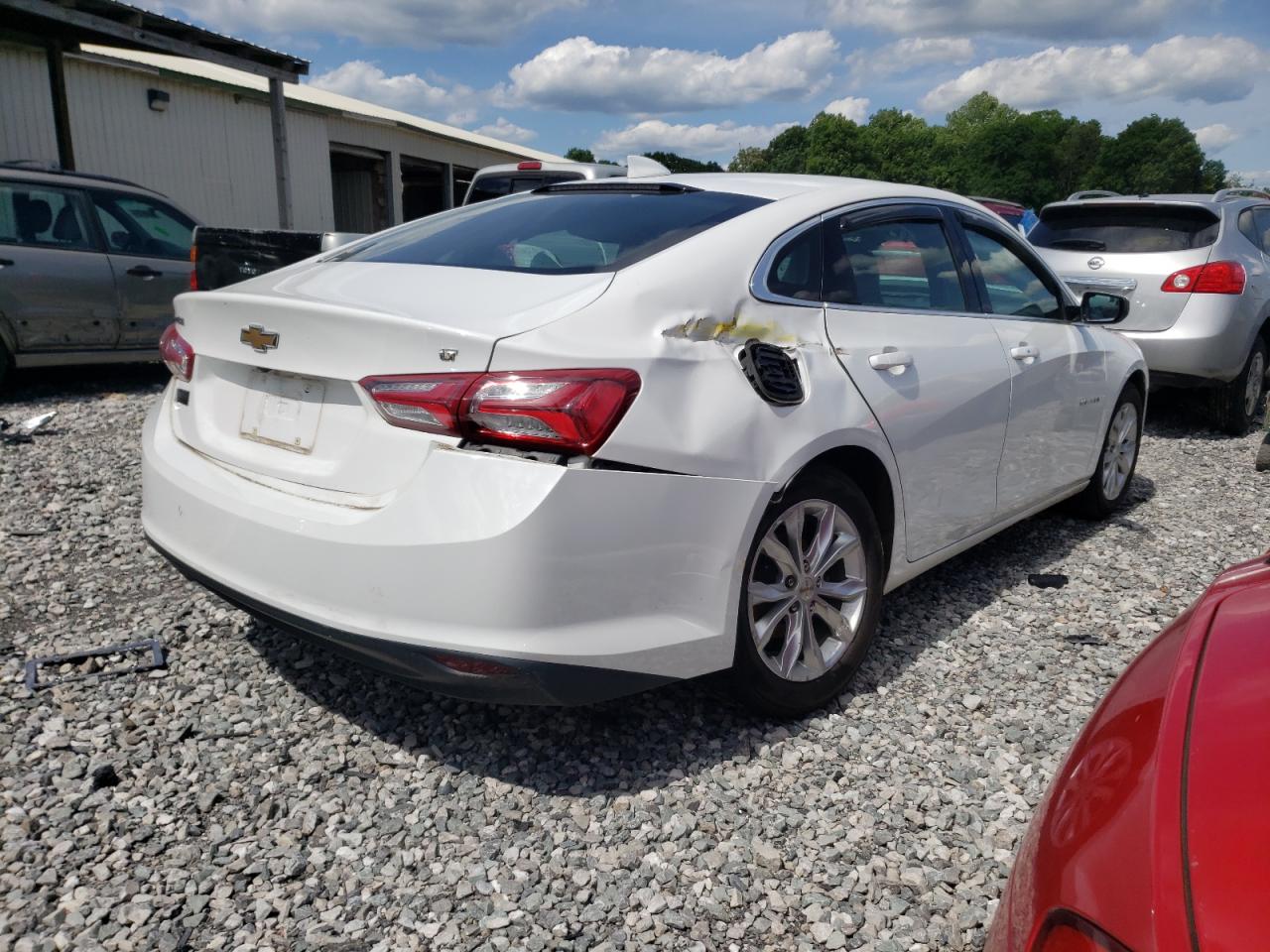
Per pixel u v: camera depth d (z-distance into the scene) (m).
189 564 2.77
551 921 2.15
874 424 3.02
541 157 31.81
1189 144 108.25
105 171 13.67
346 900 2.20
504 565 2.22
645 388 2.39
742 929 2.14
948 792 2.66
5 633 3.44
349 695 3.09
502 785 2.63
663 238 2.84
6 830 2.37
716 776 2.69
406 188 27.05
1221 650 1.38
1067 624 3.81
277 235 6.56
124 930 2.08
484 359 2.28
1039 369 4.00
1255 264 7.21
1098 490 4.97
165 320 8.26
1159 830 1.06
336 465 2.50
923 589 4.14
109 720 2.90
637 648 2.40
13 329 7.40
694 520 2.47
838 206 3.24
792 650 2.90
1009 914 1.22
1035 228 7.92
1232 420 7.43
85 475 5.42
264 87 18.72
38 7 9.16
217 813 2.49
